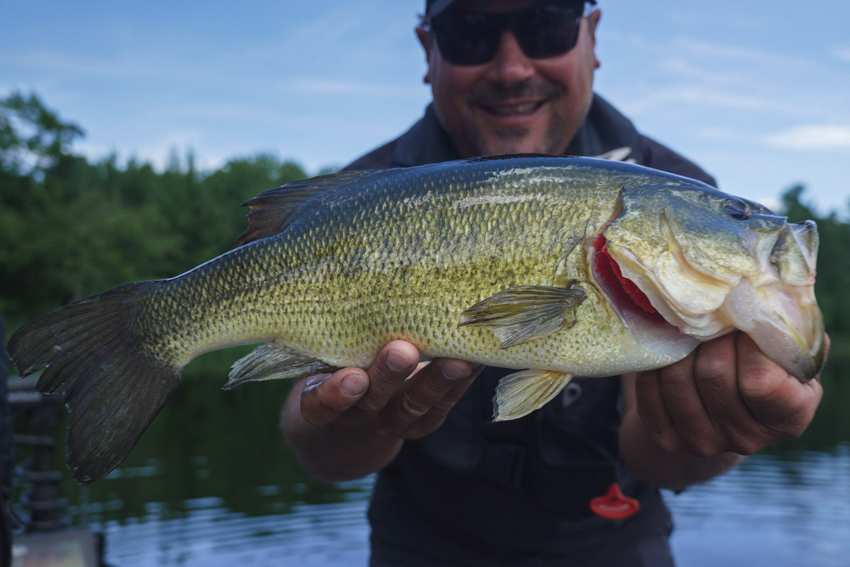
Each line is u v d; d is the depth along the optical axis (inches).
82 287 458.3
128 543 56.7
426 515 27.1
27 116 481.1
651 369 18.4
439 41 27.3
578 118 27.9
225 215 572.7
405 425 20.8
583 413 25.1
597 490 25.6
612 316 18.0
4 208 458.6
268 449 97.6
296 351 19.8
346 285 19.2
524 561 26.3
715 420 18.2
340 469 26.8
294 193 20.3
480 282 18.5
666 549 27.9
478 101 27.4
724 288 17.1
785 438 18.0
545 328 18.0
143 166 596.4
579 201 18.3
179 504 68.7
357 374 18.4
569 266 18.2
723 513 67.4
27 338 19.1
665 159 28.1
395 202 19.1
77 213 487.2
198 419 130.1
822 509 67.8
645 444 23.6
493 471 25.2
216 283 20.1
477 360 18.7
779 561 53.3
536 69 26.7
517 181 18.7
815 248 17.0
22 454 76.8
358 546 56.2
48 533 37.3
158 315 20.1
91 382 19.4
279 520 63.5
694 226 17.6
